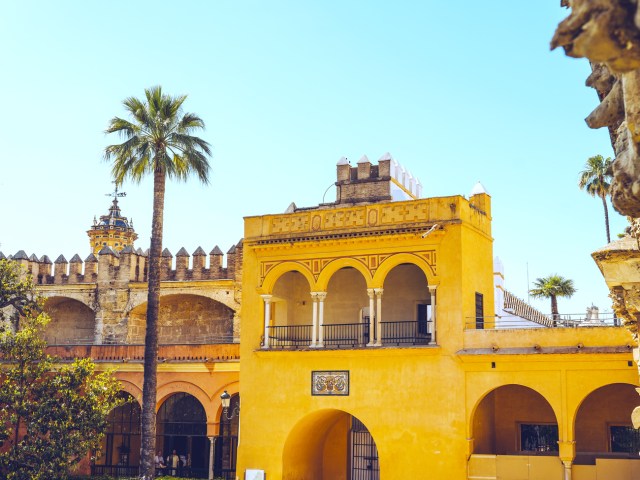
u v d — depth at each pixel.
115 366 41.09
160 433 44.34
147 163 34.75
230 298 47.09
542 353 28.69
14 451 33.91
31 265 51.81
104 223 70.31
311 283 33.75
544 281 66.75
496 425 33.59
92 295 50.22
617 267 12.66
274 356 33.88
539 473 28.58
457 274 31.00
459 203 31.44
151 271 33.72
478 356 29.83
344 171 41.69
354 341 35.28
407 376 31.19
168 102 35.34
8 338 36.41
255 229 35.47
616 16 5.57
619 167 8.20
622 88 7.91
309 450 35.88
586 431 31.80
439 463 29.94
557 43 6.07
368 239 32.62
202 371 39.09
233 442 42.59
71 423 34.69
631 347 27.47
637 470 27.16
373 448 36.53
